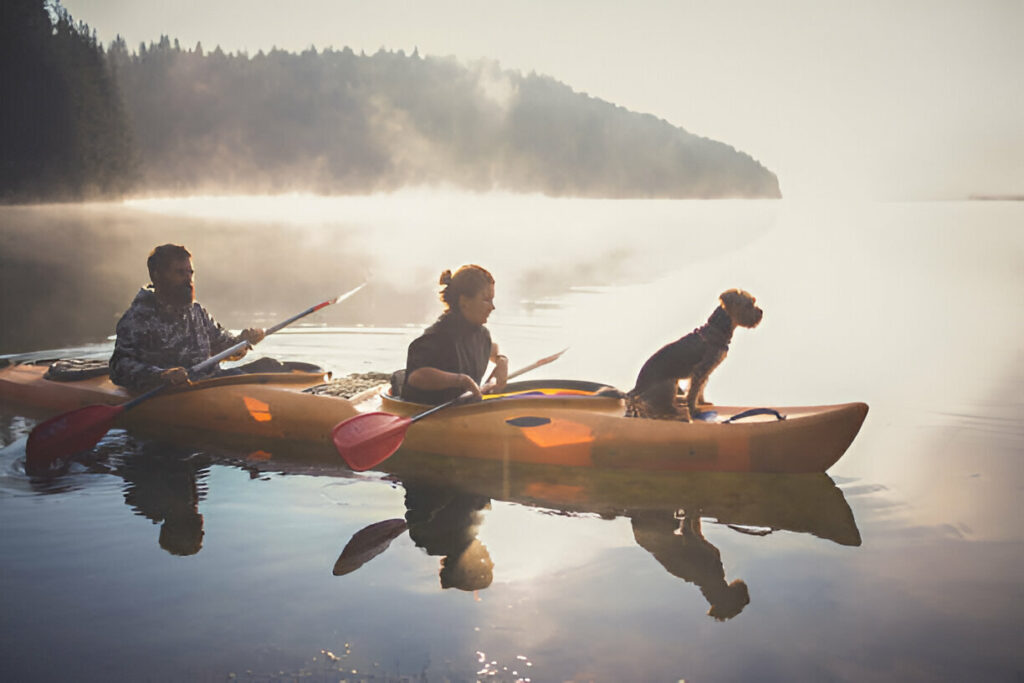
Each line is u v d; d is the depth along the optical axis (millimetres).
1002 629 1917
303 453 3514
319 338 6395
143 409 3996
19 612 1997
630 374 4980
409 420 3320
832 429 3082
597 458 3297
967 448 3475
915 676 1718
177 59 106875
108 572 2232
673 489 3027
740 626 1931
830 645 1843
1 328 6680
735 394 4480
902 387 4605
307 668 1742
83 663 1767
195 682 1690
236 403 3809
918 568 2268
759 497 2908
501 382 3814
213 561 2312
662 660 1776
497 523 2652
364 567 2271
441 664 1756
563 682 1689
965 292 8883
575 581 2188
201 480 3113
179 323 4078
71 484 3045
